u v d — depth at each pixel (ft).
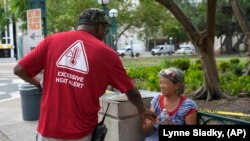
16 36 161.79
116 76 9.99
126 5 132.36
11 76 86.94
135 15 134.31
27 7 35.12
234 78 43.88
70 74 9.78
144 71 59.57
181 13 33.35
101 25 10.39
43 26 30.99
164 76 12.96
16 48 163.73
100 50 9.83
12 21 122.52
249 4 153.69
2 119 31.27
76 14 117.08
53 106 9.87
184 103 12.92
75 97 9.70
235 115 22.47
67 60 9.88
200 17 168.86
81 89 9.68
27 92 29.32
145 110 10.73
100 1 60.44
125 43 261.24
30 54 10.34
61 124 9.75
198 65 63.57
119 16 129.49
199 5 171.94
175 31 189.88
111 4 126.82
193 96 35.55
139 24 138.10
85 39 9.99
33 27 29.55
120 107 14.70
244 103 32.42
